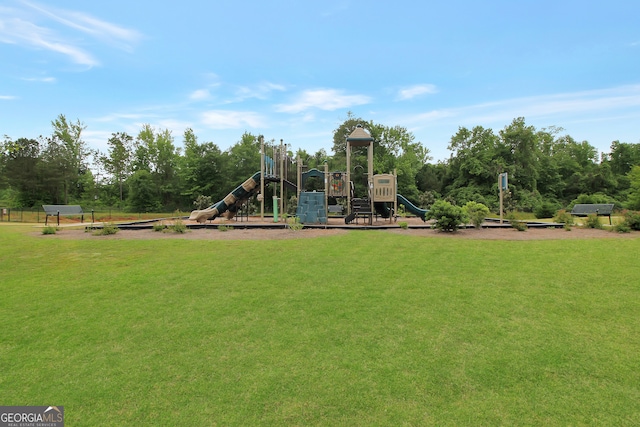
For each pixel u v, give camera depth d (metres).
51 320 4.36
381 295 5.17
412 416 2.53
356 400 2.71
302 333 3.93
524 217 27.78
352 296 5.14
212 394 2.80
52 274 6.50
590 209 17.31
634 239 9.87
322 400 2.71
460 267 6.71
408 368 3.18
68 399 2.76
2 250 8.77
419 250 8.38
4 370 3.21
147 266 7.05
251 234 11.55
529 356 3.38
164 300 5.06
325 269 6.66
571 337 3.78
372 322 4.21
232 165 43.56
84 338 3.85
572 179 47.09
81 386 2.94
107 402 2.72
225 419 2.50
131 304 4.91
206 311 4.62
